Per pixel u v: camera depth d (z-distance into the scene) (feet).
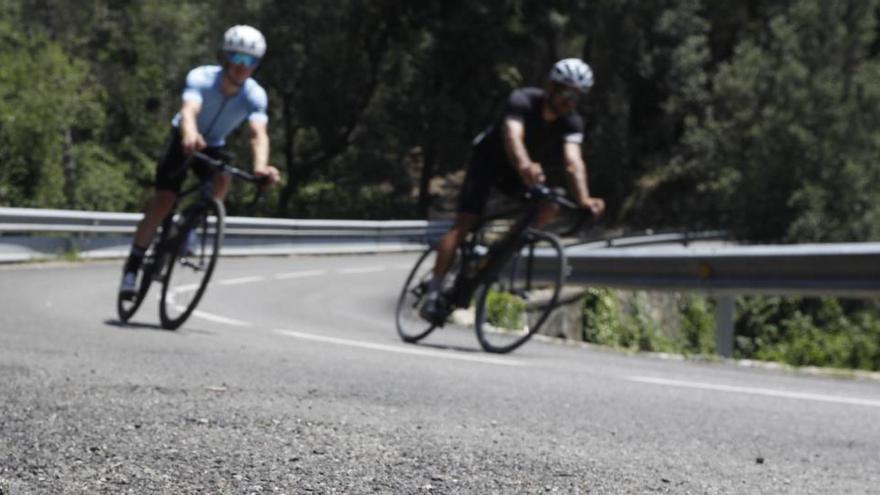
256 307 55.77
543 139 35.12
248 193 279.08
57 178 201.77
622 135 294.66
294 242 136.36
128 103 264.72
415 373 25.04
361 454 12.21
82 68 227.20
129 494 9.42
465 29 246.27
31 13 246.88
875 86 211.41
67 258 89.92
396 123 250.98
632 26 286.87
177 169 34.35
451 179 338.95
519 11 262.06
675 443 16.08
